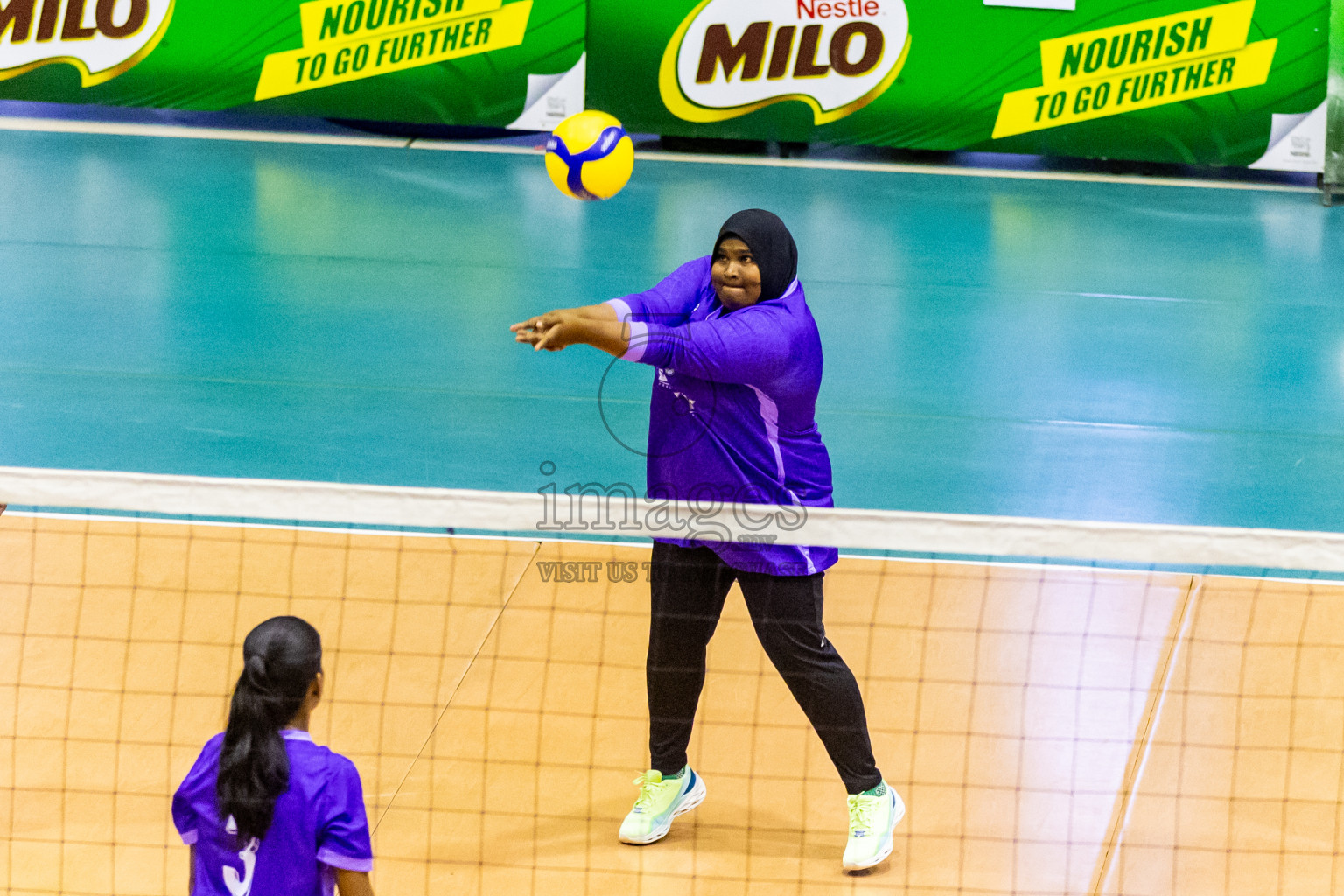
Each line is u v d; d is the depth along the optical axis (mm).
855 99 49094
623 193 46031
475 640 20031
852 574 22016
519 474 25906
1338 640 20344
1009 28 48469
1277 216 48031
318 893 10797
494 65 48719
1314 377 33219
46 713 17859
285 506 12523
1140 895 15031
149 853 15180
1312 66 48750
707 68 48781
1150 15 48406
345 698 18438
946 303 37469
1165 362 33875
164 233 39625
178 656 19312
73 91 48188
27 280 35125
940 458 27625
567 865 15273
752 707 18625
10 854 15008
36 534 22344
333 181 46000
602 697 18797
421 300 35438
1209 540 12617
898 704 18578
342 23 48219
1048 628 20562
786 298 14695
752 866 15406
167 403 28312
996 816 16438
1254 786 17125
